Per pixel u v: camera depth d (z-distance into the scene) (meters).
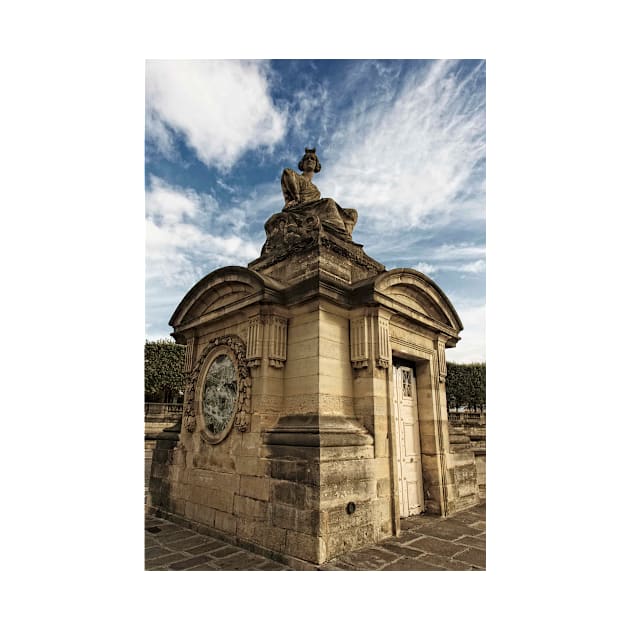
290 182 10.16
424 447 9.55
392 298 8.14
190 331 9.84
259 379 7.62
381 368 7.84
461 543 7.13
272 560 6.50
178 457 9.32
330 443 6.53
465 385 22.91
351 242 9.17
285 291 7.90
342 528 6.47
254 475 7.26
